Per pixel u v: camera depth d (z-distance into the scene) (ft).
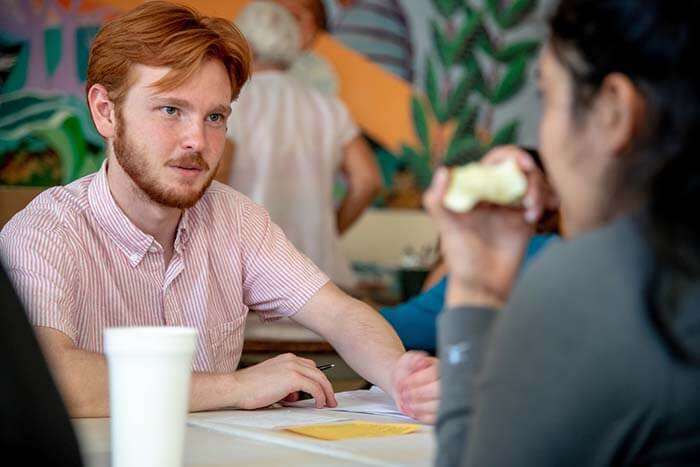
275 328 12.32
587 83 3.34
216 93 7.18
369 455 4.87
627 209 3.33
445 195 3.70
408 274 19.27
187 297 7.72
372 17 20.36
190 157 7.16
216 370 7.88
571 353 3.10
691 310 3.10
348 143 19.98
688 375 3.04
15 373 3.19
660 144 3.20
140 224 7.42
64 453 3.27
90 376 6.36
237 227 8.09
